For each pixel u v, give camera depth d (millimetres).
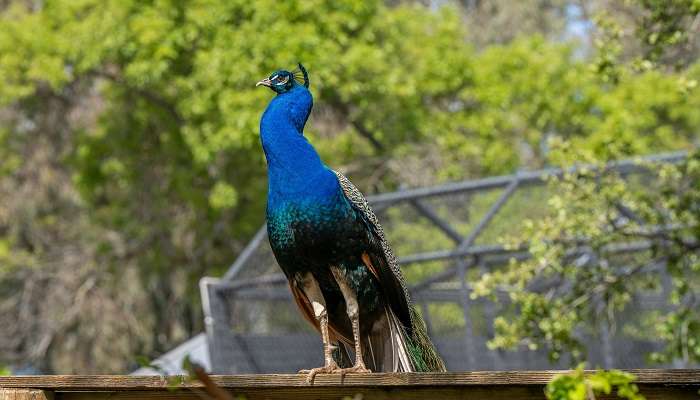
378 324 5980
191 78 18938
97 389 4742
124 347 22094
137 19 19094
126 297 22109
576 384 3891
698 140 23703
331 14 19047
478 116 20406
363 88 18922
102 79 22641
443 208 13773
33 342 22750
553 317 9484
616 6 13656
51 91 22078
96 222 22281
